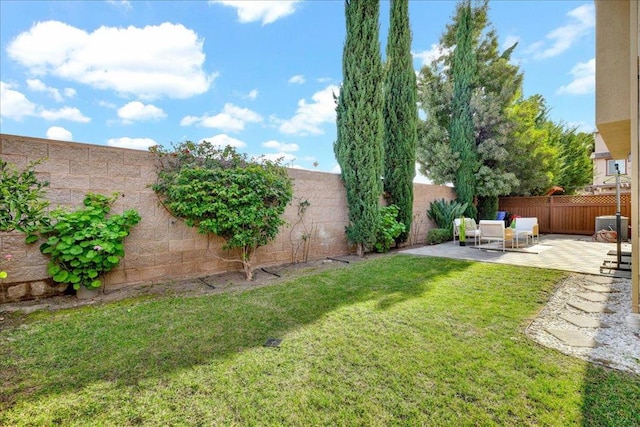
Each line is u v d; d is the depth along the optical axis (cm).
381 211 862
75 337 304
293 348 281
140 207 501
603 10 378
